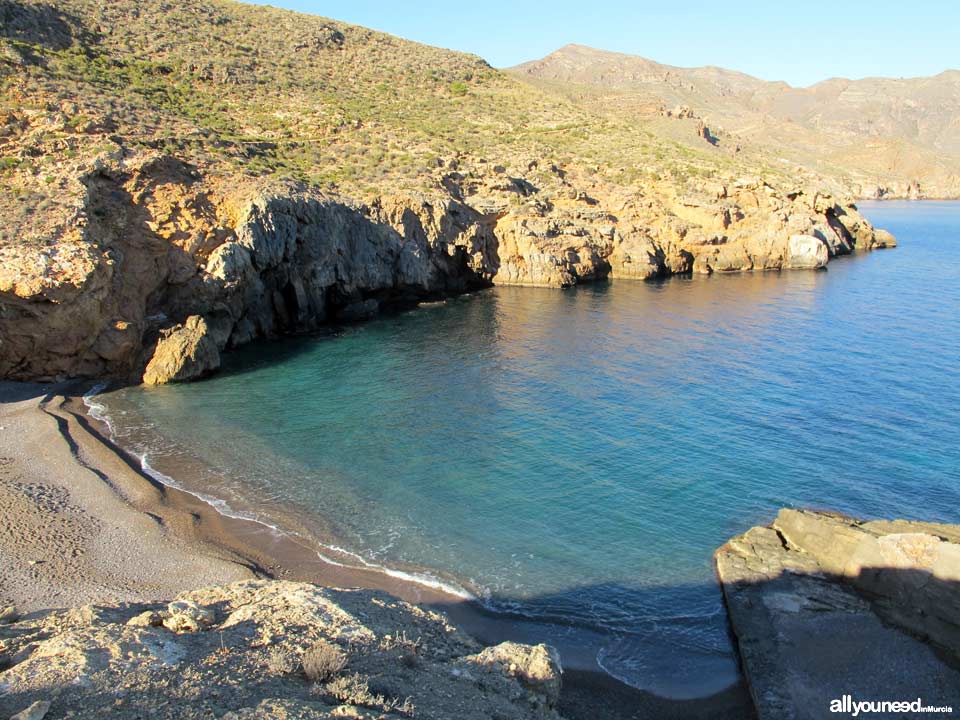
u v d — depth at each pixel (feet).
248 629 40.40
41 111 158.92
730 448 96.43
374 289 201.46
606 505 80.94
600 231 253.03
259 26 328.70
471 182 245.65
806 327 169.27
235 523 76.69
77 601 59.62
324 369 139.03
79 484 83.66
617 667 54.54
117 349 127.24
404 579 66.03
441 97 332.80
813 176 581.12
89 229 128.47
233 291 152.35
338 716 30.48
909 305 194.59
